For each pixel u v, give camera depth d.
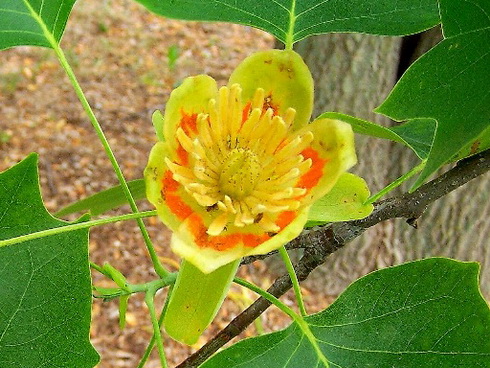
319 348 0.17
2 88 0.90
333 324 0.17
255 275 0.70
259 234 0.16
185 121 0.17
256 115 0.17
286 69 0.17
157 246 0.73
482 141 0.16
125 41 1.06
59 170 0.81
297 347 0.17
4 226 0.16
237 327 0.20
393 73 0.61
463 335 0.16
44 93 0.91
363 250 0.66
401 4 0.20
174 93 0.16
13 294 0.16
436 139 0.13
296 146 0.16
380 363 0.16
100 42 1.04
